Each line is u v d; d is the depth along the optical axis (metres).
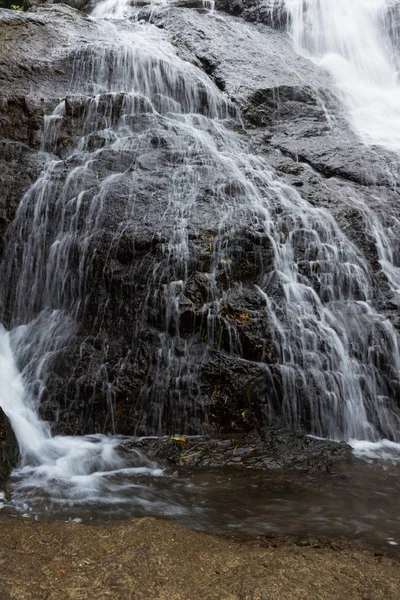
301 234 6.43
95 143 7.82
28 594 2.90
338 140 8.87
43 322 6.17
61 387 5.57
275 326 5.61
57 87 8.75
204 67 10.22
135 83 9.12
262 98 9.48
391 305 6.10
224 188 6.80
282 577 3.07
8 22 9.34
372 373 5.61
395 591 3.00
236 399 5.29
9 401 5.58
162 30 11.09
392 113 10.31
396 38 12.33
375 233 6.86
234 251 6.03
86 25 10.17
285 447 4.99
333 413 5.38
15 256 6.54
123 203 6.49
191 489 4.38
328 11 12.28
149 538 3.43
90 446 5.12
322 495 4.30
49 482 4.53
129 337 5.66
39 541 3.40
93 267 6.05
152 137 7.75
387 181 7.88
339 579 3.09
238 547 3.42
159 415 5.30
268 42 11.38
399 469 4.75
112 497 4.27
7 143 7.53
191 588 2.98
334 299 6.19
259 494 4.31
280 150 8.64
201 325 5.58
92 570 3.10
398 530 3.83
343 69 11.55
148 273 5.83
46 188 6.72
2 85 8.45
